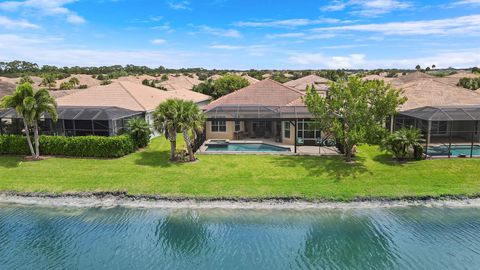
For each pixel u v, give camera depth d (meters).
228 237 18.73
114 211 21.67
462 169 26.52
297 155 31.62
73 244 18.19
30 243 18.31
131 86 47.84
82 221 20.56
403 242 18.14
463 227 19.50
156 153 32.59
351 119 27.38
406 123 39.78
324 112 28.27
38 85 86.50
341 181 24.72
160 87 77.50
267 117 35.03
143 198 22.98
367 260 16.67
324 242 18.20
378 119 27.89
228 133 41.31
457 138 38.94
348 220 20.36
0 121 36.62
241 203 22.30
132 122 34.47
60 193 23.56
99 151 30.77
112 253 17.38
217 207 21.91
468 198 22.55
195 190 23.58
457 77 72.88
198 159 30.42
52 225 20.14
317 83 58.72
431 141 37.44
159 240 18.50
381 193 22.95
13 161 29.67
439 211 21.27
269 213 21.19
